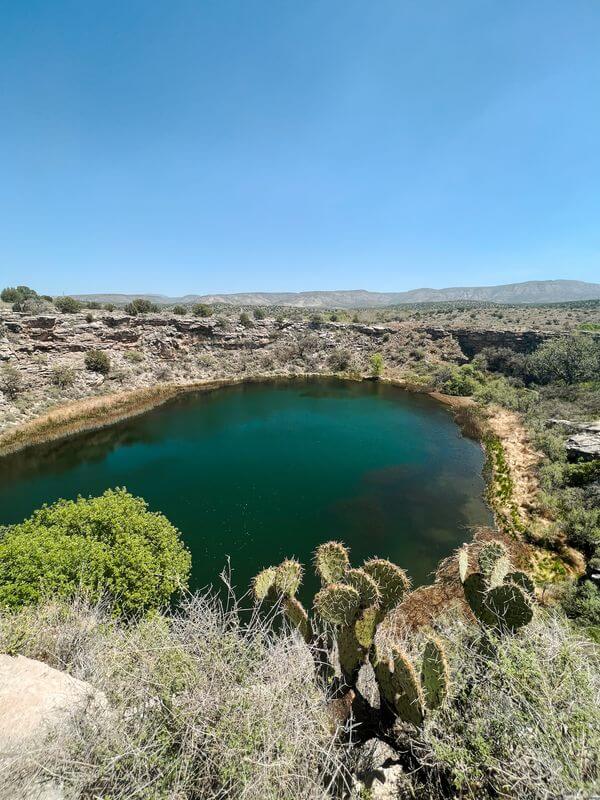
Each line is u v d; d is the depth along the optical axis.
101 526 11.91
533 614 4.34
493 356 49.31
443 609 8.21
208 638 4.59
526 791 3.21
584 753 3.21
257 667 4.43
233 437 32.44
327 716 4.15
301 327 69.75
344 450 29.27
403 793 3.92
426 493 22.14
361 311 118.12
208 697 3.80
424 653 3.98
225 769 3.33
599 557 14.41
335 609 4.49
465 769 3.44
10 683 4.83
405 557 16.27
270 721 3.69
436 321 71.50
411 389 49.12
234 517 19.36
